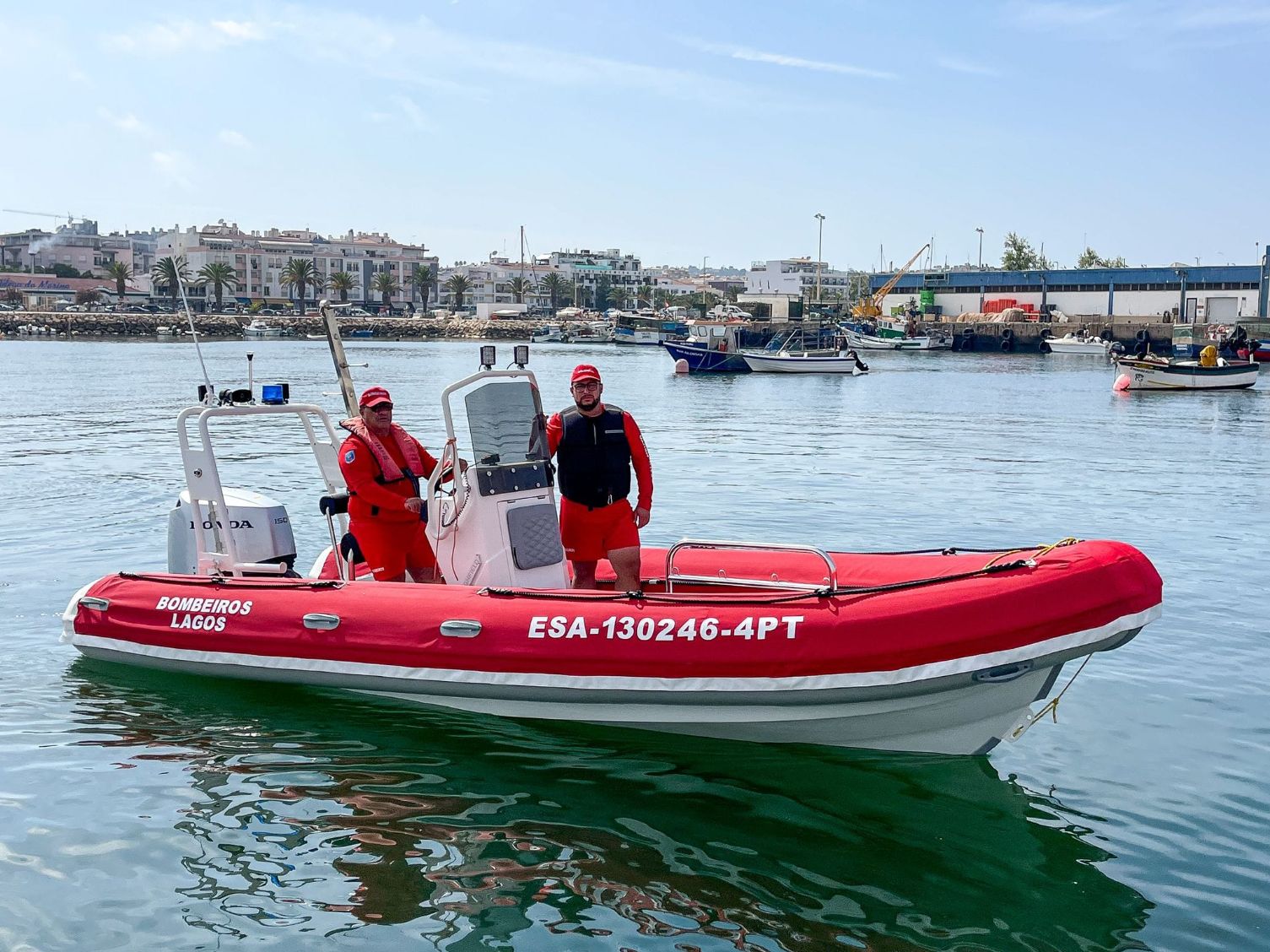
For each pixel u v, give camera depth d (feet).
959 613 18.16
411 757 20.17
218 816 17.88
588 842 17.25
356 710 22.04
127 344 291.17
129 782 19.03
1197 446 72.90
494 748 20.58
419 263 514.27
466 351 272.10
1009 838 17.54
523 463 22.36
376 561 22.93
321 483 51.49
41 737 20.83
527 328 380.99
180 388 120.06
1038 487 53.16
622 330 325.01
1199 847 17.28
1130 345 257.75
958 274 327.88
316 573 24.85
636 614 19.69
